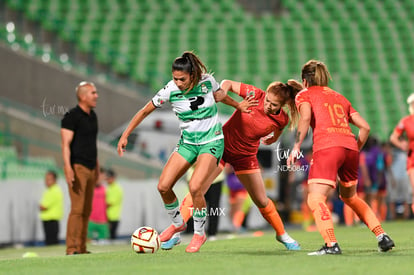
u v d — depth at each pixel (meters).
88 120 30.94
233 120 24.80
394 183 69.50
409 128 40.06
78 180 30.62
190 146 23.17
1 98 61.44
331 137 22.17
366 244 29.39
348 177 23.00
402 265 18.41
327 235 22.09
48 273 18.11
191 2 126.25
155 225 61.12
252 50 116.44
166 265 19.28
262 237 38.66
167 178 23.11
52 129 66.25
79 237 30.89
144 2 123.81
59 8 117.81
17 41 70.75
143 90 88.56
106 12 119.25
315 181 22.23
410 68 117.12
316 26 125.69
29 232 49.38
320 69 23.16
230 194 59.84
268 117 24.39
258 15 128.62
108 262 20.89
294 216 78.50
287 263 19.28
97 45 92.69
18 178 55.12
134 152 72.38
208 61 112.50
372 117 106.12
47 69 69.25
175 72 22.30
